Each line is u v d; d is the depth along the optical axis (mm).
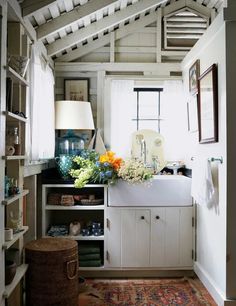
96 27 3727
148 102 4301
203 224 3334
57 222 4164
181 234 3594
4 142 2170
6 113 2145
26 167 3004
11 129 2566
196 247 3574
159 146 4199
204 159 3098
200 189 3182
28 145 2830
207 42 3176
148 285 3365
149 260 3576
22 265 2656
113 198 3572
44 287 2635
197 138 3537
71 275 2695
